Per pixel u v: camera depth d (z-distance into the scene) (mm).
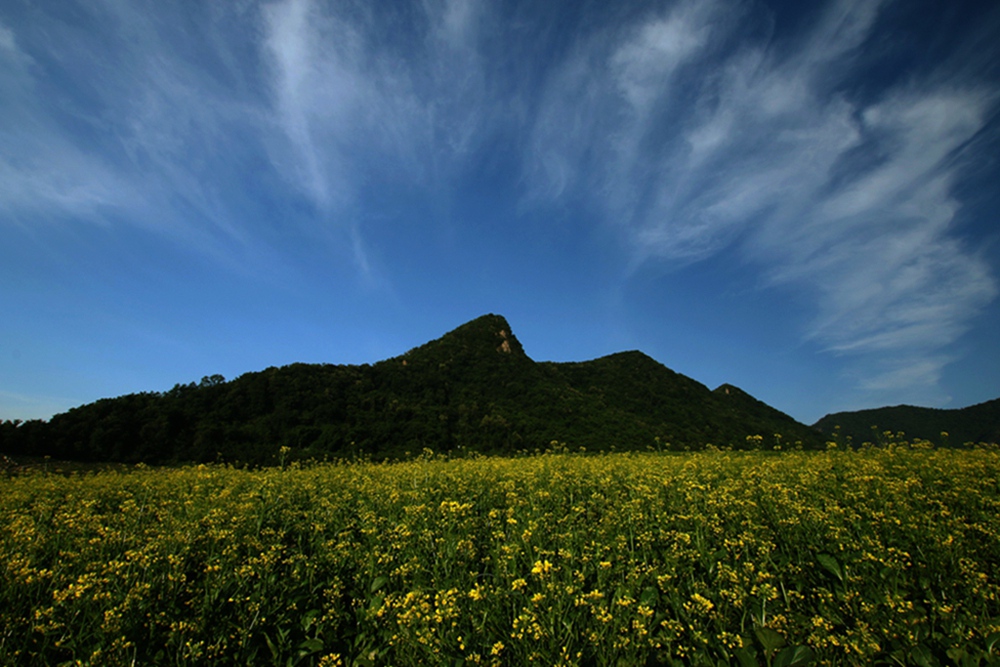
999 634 4230
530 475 12359
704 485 9938
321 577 6879
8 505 10641
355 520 9273
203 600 5699
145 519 9445
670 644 4641
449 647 4750
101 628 4750
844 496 8445
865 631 4266
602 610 4570
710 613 4934
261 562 6426
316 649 5152
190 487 12969
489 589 5430
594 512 9211
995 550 5891
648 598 5461
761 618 5082
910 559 6035
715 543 7117
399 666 4816
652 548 7004
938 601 5141
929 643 4465
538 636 4379
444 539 7336
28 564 6328
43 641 5039
